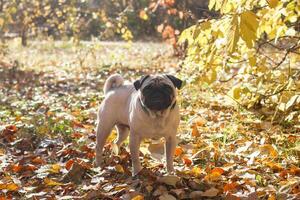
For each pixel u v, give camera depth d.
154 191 2.46
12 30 9.60
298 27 3.17
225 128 3.20
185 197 2.41
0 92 4.78
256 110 3.51
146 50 9.04
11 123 3.54
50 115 3.73
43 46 9.66
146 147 2.95
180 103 3.87
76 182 2.66
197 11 5.50
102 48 9.31
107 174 2.68
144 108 2.50
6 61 7.42
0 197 2.46
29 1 5.89
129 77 5.66
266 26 2.86
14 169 2.79
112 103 2.74
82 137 3.19
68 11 5.93
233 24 2.28
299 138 2.96
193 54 2.98
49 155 2.99
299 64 4.21
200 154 2.84
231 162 2.71
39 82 5.50
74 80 5.64
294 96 2.81
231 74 4.66
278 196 2.33
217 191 2.40
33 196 2.47
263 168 2.64
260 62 3.23
